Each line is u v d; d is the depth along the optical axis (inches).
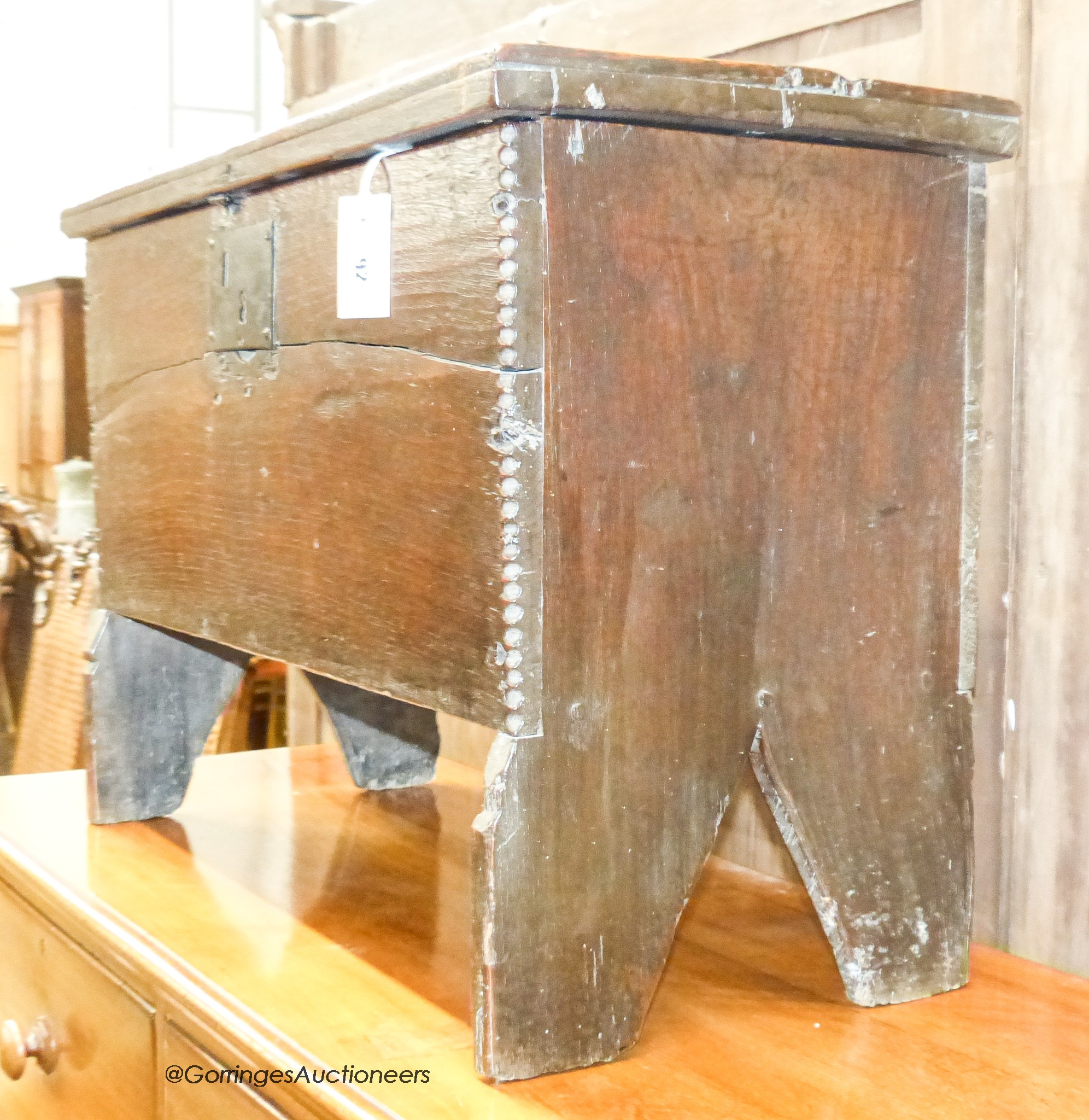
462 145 30.0
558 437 29.5
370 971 37.1
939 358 34.9
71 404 100.3
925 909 36.1
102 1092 41.1
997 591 40.6
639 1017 32.1
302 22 69.6
